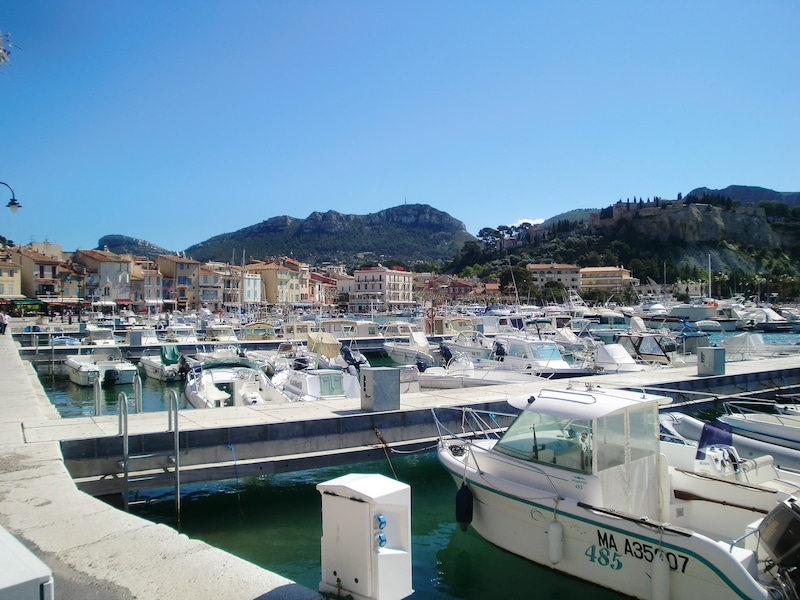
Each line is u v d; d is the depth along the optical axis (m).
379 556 5.38
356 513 5.53
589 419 9.01
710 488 9.64
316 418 14.28
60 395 29.94
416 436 15.35
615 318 81.19
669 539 7.65
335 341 39.28
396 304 153.00
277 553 10.54
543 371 26.00
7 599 3.14
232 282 123.25
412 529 11.62
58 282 97.12
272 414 14.90
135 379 16.72
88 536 6.60
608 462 9.01
